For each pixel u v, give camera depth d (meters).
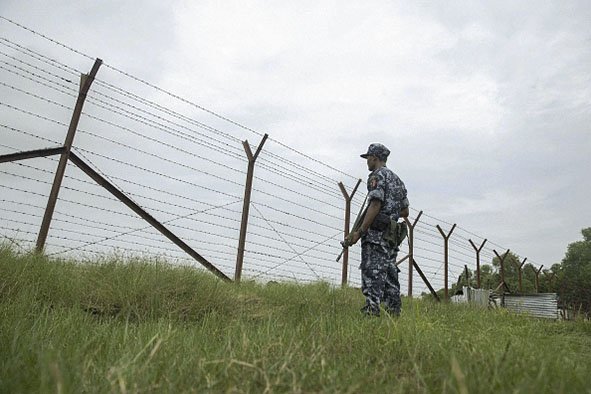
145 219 6.21
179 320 3.79
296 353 2.11
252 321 4.09
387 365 2.00
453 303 9.27
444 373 1.69
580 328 5.93
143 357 1.98
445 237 13.09
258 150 7.46
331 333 2.72
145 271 4.76
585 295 20.12
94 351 2.16
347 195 8.98
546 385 1.56
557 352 2.45
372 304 4.12
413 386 1.74
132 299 4.14
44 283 4.09
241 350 2.22
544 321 6.50
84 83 5.74
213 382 1.60
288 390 1.67
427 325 3.00
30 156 5.34
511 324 4.84
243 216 7.11
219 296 4.73
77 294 4.09
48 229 5.30
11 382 1.53
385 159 4.73
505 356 1.87
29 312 3.21
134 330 2.91
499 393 1.47
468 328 3.65
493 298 14.32
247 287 6.00
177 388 1.61
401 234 4.45
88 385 1.58
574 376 1.74
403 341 2.46
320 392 1.55
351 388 1.51
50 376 1.50
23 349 1.92
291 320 3.81
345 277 8.77
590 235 53.75
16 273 4.01
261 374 1.75
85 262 4.99
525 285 24.77
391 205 4.40
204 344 2.45
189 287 4.68
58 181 5.44
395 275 4.46
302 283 6.89
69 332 2.52
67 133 5.59
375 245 4.26
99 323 3.31
